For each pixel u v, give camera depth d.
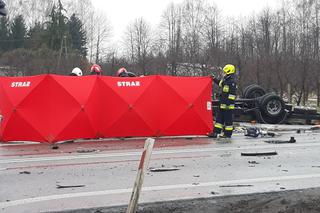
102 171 7.61
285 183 6.76
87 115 10.89
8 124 10.70
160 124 11.59
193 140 11.38
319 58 31.91
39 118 10.64
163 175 7.29
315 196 6.17
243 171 7.62
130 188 6.46
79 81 10.95
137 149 9.90
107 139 11.32
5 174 7.38
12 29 72.12
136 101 11.37
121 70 14.00
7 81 10.91
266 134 12.24
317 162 8.48
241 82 28.91
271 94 15.34
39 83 10.61
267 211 5.74
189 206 5.71
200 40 44.03
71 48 63.62
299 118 15.73
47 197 5.98
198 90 11.93
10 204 5.68
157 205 5.68
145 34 61.34
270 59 29.78
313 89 30.22
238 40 41.47
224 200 5.92
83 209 5.46
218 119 12.06
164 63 35.94
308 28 43.88
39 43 63.03
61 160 8.59
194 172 7.53
